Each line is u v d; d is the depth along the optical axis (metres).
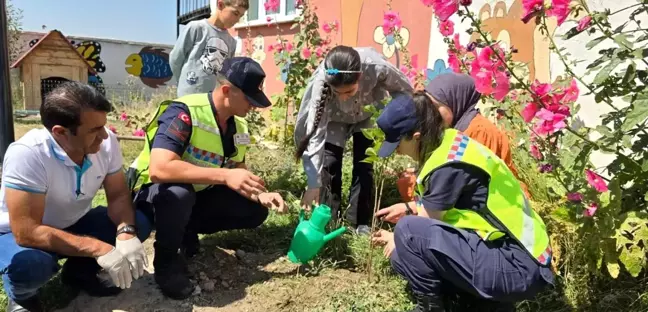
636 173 2.62
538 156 2.93
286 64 6.33
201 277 3.08
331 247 3.33
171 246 2.82
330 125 3.76
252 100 2.80
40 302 2.66
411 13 5.65
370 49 3.59
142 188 2.95
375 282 3.02
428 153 2.37
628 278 2.75
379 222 3.71
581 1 2.60
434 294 2.46
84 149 2.45
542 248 2.30
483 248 2.30
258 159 5.44
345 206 4.12
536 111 2.59
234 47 4.72
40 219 2.44
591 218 2.60
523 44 4.32
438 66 5.22
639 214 2.56
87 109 2.33
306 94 3.48
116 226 2.76
